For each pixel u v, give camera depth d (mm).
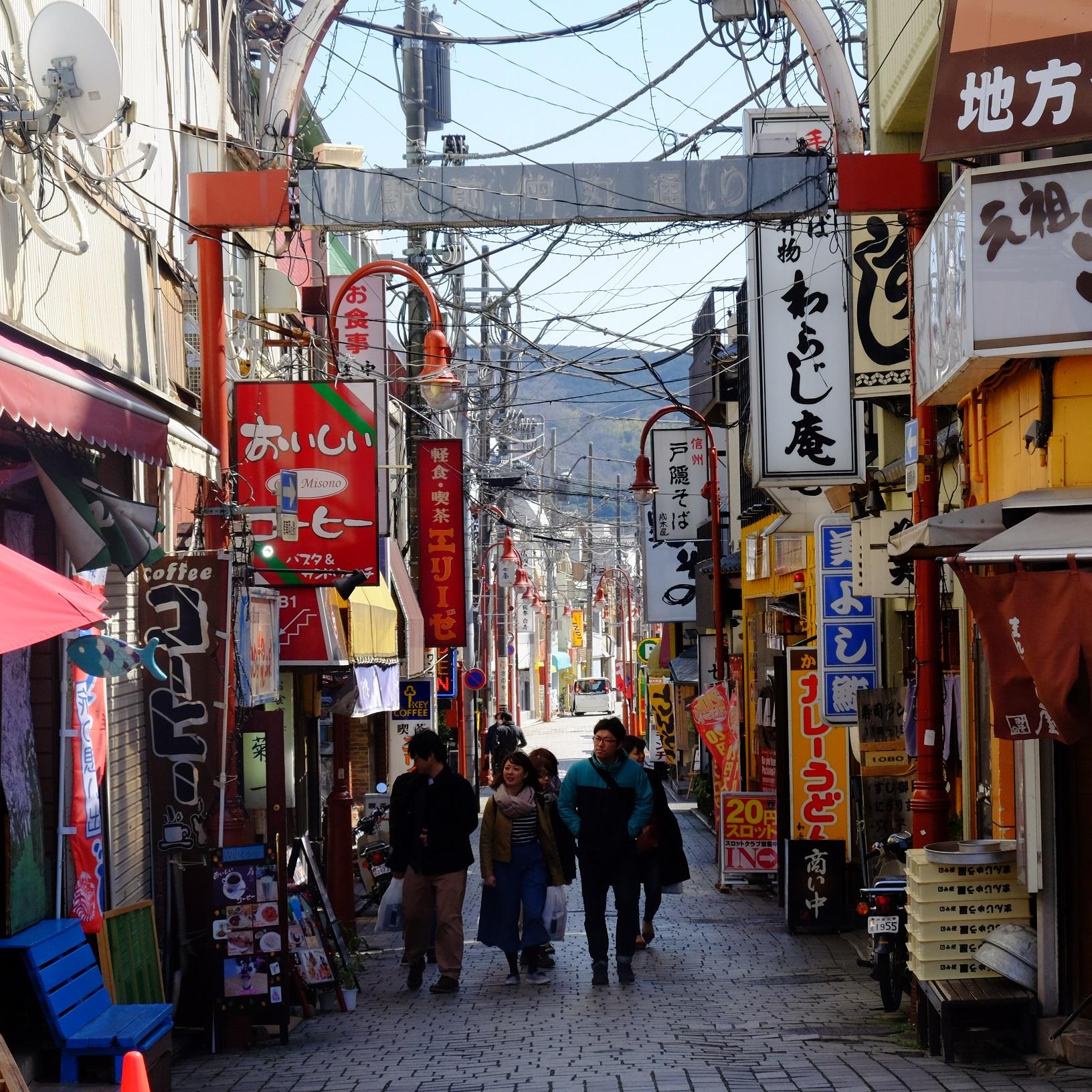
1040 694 7398
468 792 13156
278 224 12914
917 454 11547
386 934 17703
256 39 19297
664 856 15672
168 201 13672
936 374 10633
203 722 10414
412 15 25266
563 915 13805
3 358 7105
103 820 10125
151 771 10438
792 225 14273
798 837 16781
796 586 24922
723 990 12562
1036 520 8414
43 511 9562
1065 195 8836
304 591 15320
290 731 17891
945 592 14523
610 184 13320
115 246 10883
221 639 10461
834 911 16219
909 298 12070
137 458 9000
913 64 14711
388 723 30719
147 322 11797
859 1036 10148
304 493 14062
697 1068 8891
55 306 9359
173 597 10508
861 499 18219
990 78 8922
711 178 13391
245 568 11078
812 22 13586
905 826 14898
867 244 15273
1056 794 9070
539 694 90625
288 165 13336
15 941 8250
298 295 18891
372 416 14086
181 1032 10336
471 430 35938
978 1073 8539
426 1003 12383
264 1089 8781
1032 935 9219
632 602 83938
